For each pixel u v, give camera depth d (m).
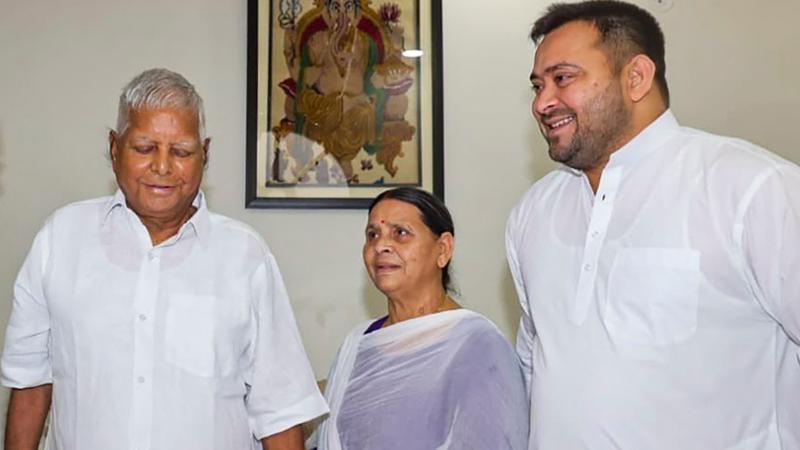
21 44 2.30
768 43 2.41
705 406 1.12
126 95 1.20
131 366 1.19
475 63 2.38
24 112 2.29
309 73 2.34
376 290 2.34
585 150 1.21
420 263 1.43
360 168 2.34
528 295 1.37
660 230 1.16
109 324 1.20
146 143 1.17
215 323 1.23
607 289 1.19
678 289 1.12
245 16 2.35
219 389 1.23
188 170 1.20
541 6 2.38
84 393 1.20
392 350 1.40
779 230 1.05
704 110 2.39
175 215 1.24
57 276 1.23
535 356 1.34
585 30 1.20
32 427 1.30
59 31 2.31
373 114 2.35
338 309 2.34
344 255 2.35
